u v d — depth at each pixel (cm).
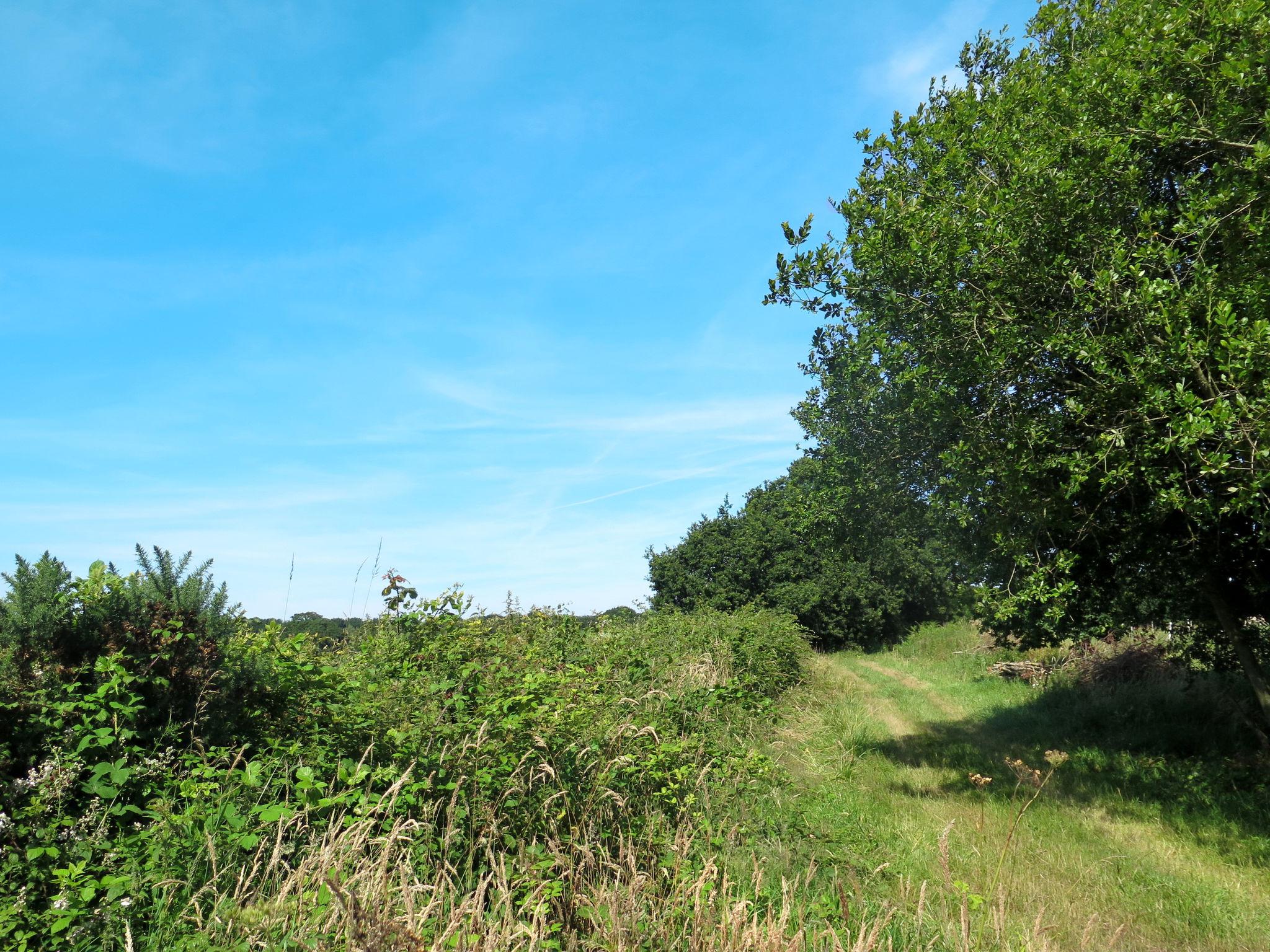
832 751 1134
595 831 524
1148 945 534
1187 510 713
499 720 575
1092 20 850
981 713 1552
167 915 362
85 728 442
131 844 397
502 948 368
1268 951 530
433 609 790
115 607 528
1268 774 903
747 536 3231
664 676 1105
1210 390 659
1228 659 1054
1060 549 873
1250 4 638
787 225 953
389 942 314
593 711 693
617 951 393
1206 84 689
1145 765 1018
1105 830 787
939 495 942
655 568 3378
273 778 479
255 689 561
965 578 1014
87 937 348
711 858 521
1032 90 816
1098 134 726
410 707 583
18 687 453
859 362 952
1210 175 749
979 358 777
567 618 1281
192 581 580
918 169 917
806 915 495
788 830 650
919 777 1005
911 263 820
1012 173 777
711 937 417
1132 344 730
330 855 377
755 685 1473
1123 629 1074
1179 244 767
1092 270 748
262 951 333
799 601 3030
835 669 2391
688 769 675
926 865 648
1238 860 695
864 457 1015
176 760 472
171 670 501
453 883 448
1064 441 799
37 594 496
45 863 380
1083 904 595
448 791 500
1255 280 659
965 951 444
